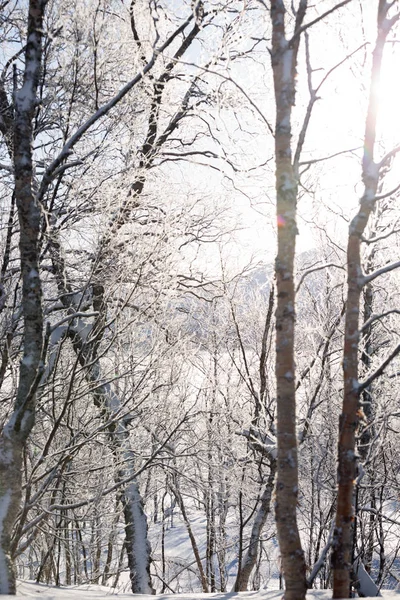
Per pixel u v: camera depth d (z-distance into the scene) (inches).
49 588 199.2
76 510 433.4
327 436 331.9
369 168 138.4
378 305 317.4
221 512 518.3
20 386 178.5
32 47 186.2
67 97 277.4
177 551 753.6
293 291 132.3
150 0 219.1
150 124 288.8
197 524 783.1
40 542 398.3
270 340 328.5
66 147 197.3
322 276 343.0
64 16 217.2
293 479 125.4
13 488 171.6
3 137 285.7
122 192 270.8
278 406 128.8
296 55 144.6
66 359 343.3
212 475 399.5
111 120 286.7
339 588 121.3
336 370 320.5
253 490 401.1
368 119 139.5
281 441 127.0
